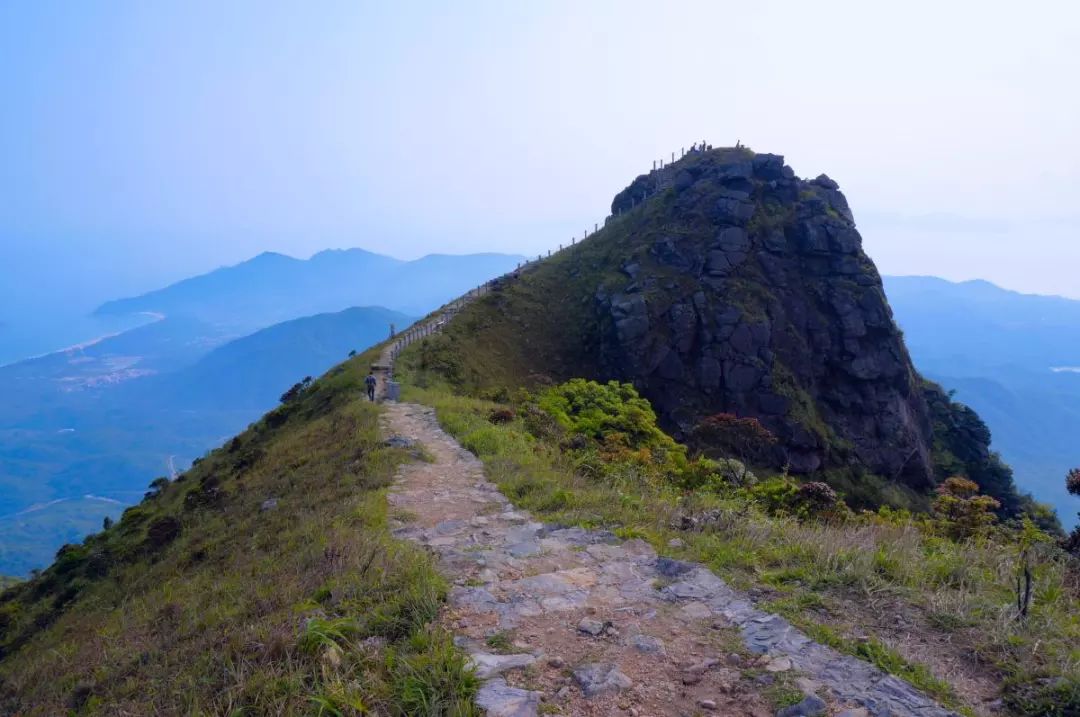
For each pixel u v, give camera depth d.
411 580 6.47
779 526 8.43
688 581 6.55
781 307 54.38
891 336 56.47
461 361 43.56
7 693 8.95
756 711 4.30
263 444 29.70
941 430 65.19
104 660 7.50
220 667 5.43
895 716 4.07
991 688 4.42
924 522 12.60
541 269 66.38
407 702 4.43
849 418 53.91
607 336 52.94
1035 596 5.95
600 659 5.07
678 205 63.62
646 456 15.51
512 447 15.14
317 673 4.81
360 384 30.14
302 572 7.73
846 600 5.82
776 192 61.28
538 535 8.60
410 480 12.53
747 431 35.59
